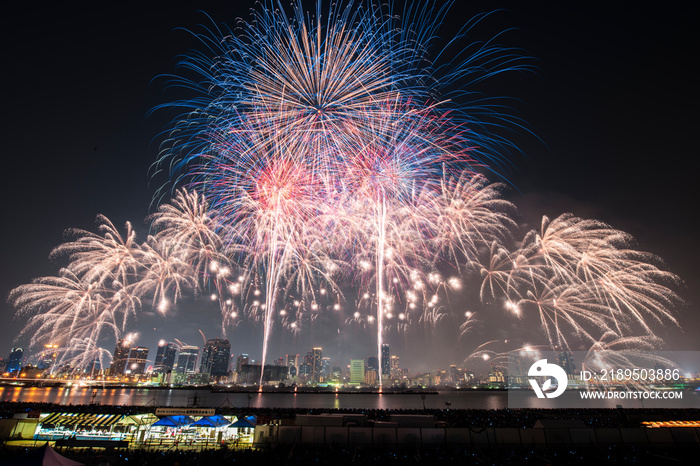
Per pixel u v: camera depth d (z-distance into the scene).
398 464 30.69
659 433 36.69
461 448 34.97
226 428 39.47
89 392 179.25
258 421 40.06
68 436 38.75
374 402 141.75
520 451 34.50
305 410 56.78
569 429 36.50
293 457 31.56
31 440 37.03
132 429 39.84
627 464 31.39
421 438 35.69
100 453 31.77
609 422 46.44
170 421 39.44
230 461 30.34
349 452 33.12
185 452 33.03
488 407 113.44
